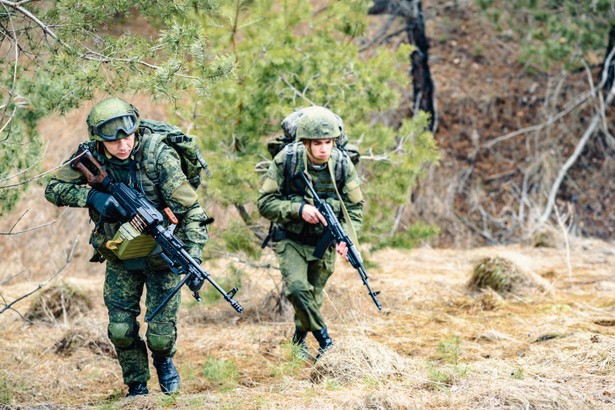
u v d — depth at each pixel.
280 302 12.83
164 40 7.93
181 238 8.23
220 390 8.86
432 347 10.52
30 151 10.66
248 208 14.23
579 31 23.36
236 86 12.45
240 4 12.84
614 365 8.85
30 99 10.19
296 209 9.19
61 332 12.34
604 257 18.00
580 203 24.45
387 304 13.32
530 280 13.67
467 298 13.42
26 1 8.11
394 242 13.40
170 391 8.65
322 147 9.05
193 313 13.11
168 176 8.02
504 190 24.70
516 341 10.56
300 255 9.49
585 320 11.59
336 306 12.63
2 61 9.16
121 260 8.29
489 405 7.62
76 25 8.02
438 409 7.59
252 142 12.52
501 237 23.83
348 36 14.81
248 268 14.70
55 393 9.65
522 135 25.59
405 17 23.73
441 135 25.61
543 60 23.91
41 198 22.66
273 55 12.47
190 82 8.02
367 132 12.76
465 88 26.44
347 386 8.52
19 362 10.84
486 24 28.09
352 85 12.88
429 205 23.97
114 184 8.02
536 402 7.65
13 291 15.78
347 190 9.41
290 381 8.87
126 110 7.76
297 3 13.21
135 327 8.51
